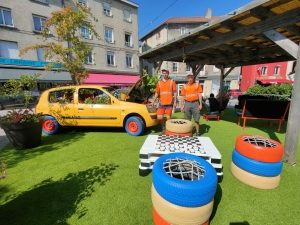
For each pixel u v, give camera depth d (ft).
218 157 7.64
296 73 9.00
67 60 22.53
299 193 7.02
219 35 13.99
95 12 53.42
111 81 54.95
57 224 5.50
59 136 15.10
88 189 7.34
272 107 16.20
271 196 6.84
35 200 6.62
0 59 37.35
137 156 10.78
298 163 9.71
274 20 9.87
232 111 31.17
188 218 4.65
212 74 75.92
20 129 11.32
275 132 16.34
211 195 4.82
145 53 22.59
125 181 7.95
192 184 4.63
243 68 75.72
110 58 59.57
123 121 15.40
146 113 15.07
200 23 71.15
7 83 14.07
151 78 22.43
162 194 4.91
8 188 7.41
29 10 41.39
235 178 8.19
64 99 15.71
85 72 24.21
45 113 15.44
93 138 14.46
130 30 63.31
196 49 16.58
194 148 8.52
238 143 8.14
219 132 16.29
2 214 5.90
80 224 5.51
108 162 9.94
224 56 25.29
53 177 8.29
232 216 5.83
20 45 40.88
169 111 14.28
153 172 5.48
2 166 5.72
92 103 15.37
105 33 56.95
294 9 8.89
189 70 74.38
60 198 6.74
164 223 5.00
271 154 7.05
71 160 10.18
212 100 24.70
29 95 14.60
